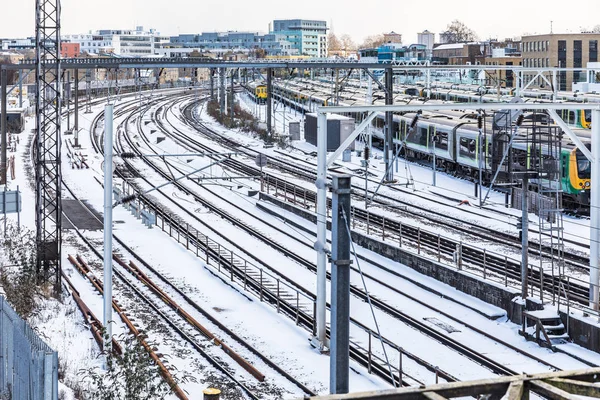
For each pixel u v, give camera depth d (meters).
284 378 26.19
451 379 25.20
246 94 146.62
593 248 30.36
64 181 64.69
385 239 43.34
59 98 36.62
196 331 30.73
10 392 22.11
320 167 28.92
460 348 28.83
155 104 130.12
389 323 31.94
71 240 45.88
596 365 26.98
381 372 26.36
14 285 33.22
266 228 49.66
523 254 31.75
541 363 27.55
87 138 89.94
